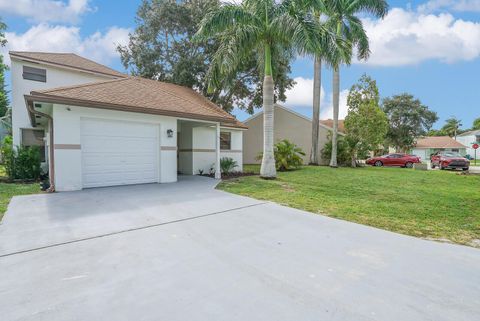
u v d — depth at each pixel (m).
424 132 37.12
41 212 5.57
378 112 20.72
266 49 10.91
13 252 3.58
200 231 4.61
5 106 24.05
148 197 7.25
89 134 8.48
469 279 3.05
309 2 10.34
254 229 4.79
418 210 6.50
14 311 2.32
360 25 17.09
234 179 11.30
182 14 17.75
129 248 3.79
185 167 13.66
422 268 3.33
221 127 14.23
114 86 9.91
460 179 12.91
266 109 11.22
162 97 10.70
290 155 15.55
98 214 5.49
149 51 18.09
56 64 13.16
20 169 10.59
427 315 2.37
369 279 3.02
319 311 2.40
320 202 7.17
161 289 2.73
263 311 2.39
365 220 5.57
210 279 2.96
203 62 18.30
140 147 9.61
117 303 2.47
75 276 2.97
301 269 3.25
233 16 9.92
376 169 18.03
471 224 5.42
